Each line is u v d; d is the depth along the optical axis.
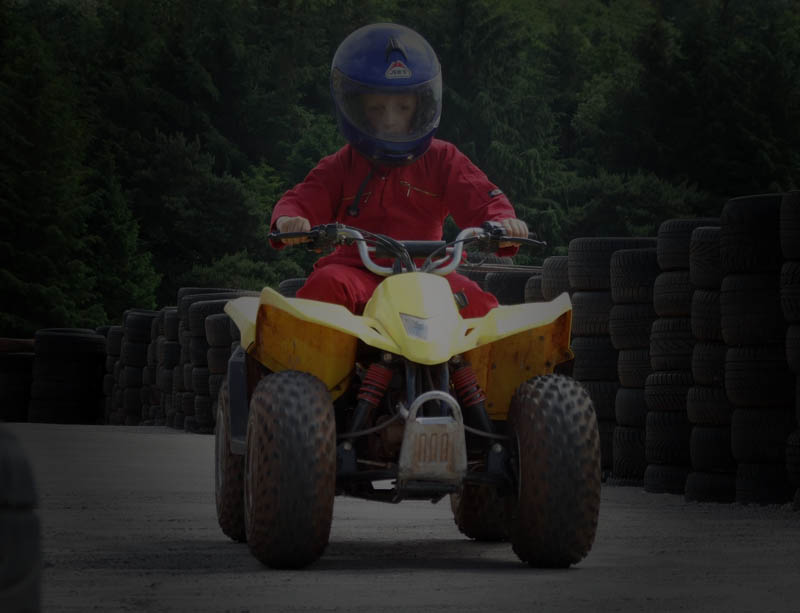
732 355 10.13
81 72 89.19
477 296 6.28
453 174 6.89
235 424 6.76
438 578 5.38
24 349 39.88
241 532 7.18
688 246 11.55
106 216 76.81
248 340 6.09
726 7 107.69
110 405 36.03
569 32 110.44
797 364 9.27
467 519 7.31
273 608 4.46
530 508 5.69
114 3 100.62
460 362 5.99
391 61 6.59
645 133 86.50
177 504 9.75
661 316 11.73
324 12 109.00
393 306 5.82
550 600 4.69
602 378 13.08
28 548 1.83
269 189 85.81
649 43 90.25
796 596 4.82
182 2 100.94
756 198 10.09
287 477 5.51
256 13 104.19
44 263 70.12
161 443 19.94
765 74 85.19
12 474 1.82
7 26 76.50
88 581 5.27
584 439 5.71
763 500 9.98
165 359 29.06
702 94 86.31
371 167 6.88
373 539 7.44
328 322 5.66
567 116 103.94
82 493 10.66
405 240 6.78
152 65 88.06
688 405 10.86
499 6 105.75
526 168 83.06
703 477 10.68
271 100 92.62
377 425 5.98
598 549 6.73
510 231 6.35
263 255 83.19
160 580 5.30
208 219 81.94
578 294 13.24
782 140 84.06
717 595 4.83
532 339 6.16
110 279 75.81
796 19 110.31
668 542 7.09
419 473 5.61
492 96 86.69
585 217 80.12
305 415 5.59
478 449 6.23
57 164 72.25
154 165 82.50
